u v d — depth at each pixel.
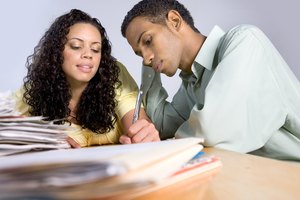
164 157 0.29
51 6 1.60
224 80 0.86
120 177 0.22
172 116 1.24
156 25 1.04
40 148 0.57
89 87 1.18
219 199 0.34
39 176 0.23
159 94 1.28
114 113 1.21
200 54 1.05
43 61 1.14
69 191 0.22
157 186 0.29
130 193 0.24
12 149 0.52
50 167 0.23
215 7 1.72
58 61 1.12
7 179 0.23
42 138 0.56
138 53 1.09
